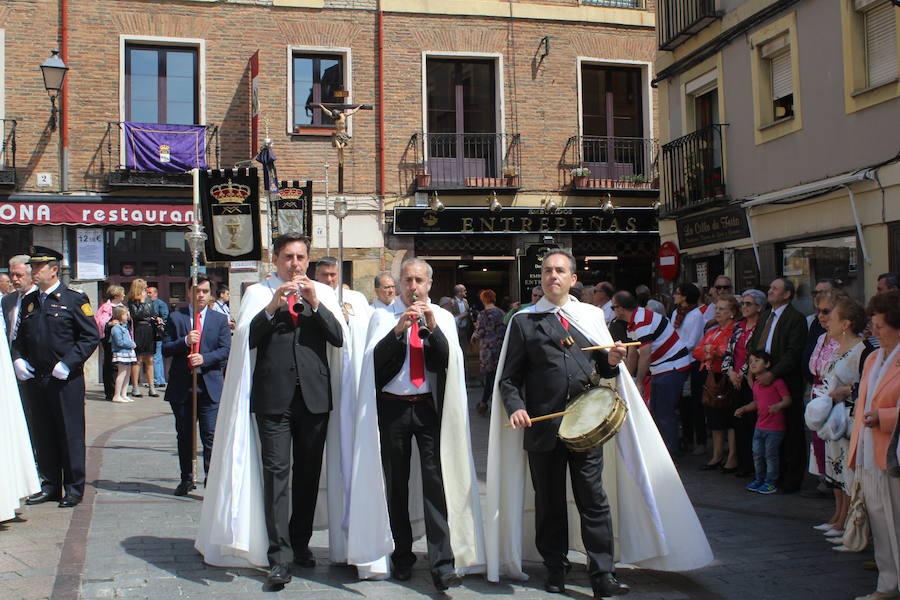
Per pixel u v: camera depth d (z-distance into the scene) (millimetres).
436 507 5125
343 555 5484
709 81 13953
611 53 19047
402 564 5242
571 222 18625
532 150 18594
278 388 5203
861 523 5734
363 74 17844
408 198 18000
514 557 5254
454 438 5258
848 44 10641
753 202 12328
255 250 11164
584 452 5012
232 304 17391
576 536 5559
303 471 5379
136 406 13883
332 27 17672
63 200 16438
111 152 16750
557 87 18750
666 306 12883
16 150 16359
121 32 16812
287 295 5121
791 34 11734
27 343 7020
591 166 19078
